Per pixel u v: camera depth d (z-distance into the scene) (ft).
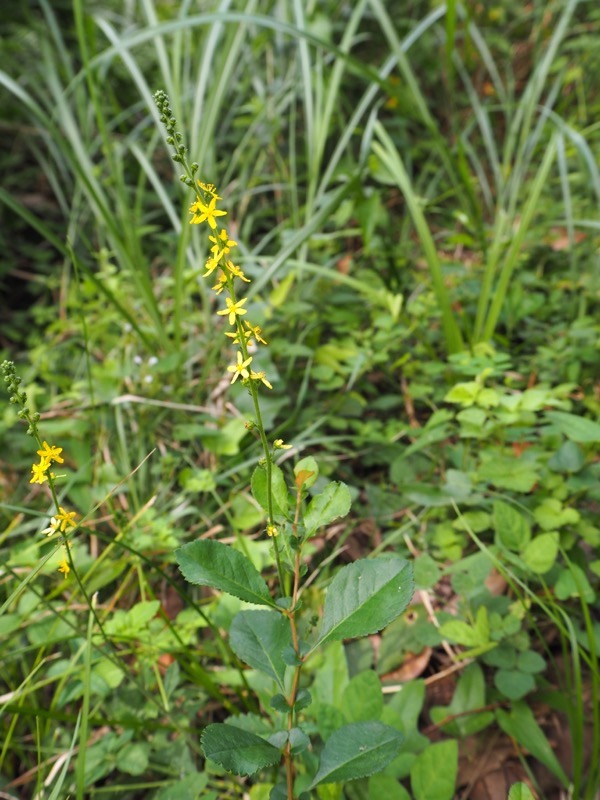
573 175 2.10
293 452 1.38
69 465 1.54
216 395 1.60
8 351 1.92
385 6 2.78
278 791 0.74
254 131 2.33
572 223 1.72
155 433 1.57
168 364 1.54
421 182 2.34
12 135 2.55
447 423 1.35
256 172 2.24
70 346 1.87
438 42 2.71
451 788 0.85
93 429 1.55
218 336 1.69
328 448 1.48
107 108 2.52
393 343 1.57
